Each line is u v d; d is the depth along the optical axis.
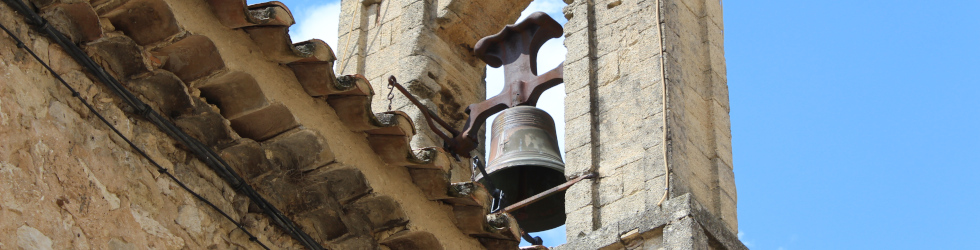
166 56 7.36
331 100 7.97
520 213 13.39
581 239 12.80
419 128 13.77
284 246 8.05
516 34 13.49
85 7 6.98
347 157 8.01
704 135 13.55
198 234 7.47
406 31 14.79
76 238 6.75
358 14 15.68
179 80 7.40
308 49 7.67
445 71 14.48
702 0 14.80
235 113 7.67
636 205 12.77
